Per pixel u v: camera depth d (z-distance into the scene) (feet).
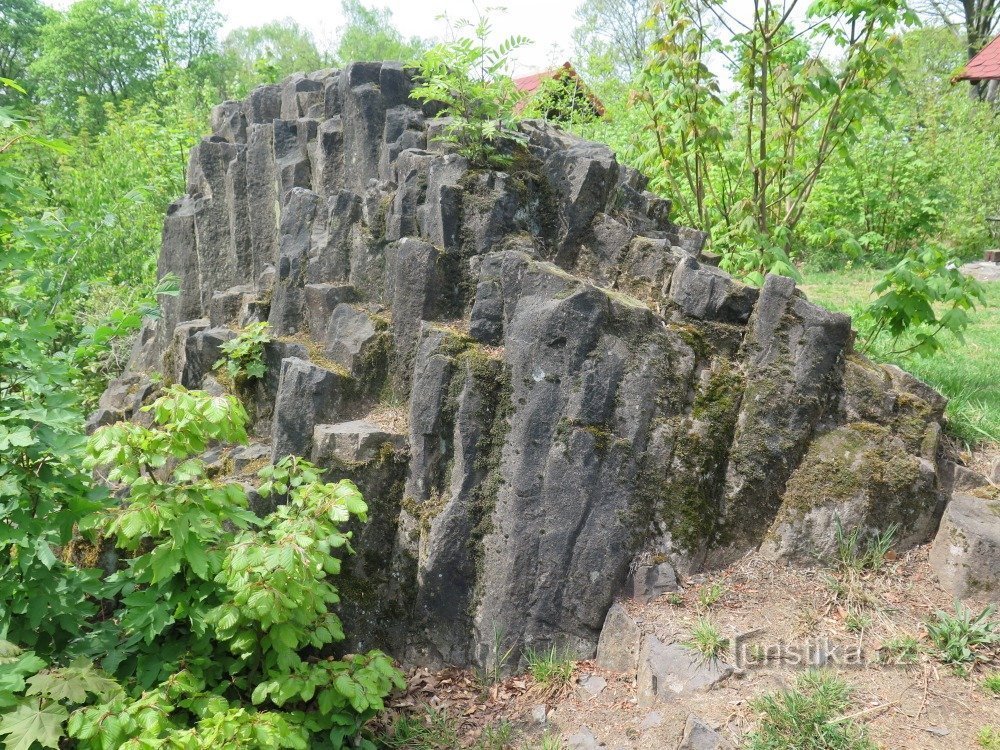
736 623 11.98
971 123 52.26
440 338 13.58
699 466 13.21
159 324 21.53
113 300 24.70
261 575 10.16
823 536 13.01
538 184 15.47
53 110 99.25
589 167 15.21
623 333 13.28
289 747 10.25
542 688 12.27
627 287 14.90
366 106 18.11
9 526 9.95
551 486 12.82
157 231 31.12
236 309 17.83
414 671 13.16
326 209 16.51
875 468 13.12
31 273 11.71
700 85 20.08
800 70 19.52
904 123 45.01
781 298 13.74
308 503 11.41
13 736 8.85
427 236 15.05
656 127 22.08
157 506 10.07
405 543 13.42
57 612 10.69
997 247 45.60
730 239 21.01
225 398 10.68
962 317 15.98
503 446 13.16
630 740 10.75
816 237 37.42
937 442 13.69
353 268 15.81
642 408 13.07
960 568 12.21
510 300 13.48
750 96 21.16
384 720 12.20
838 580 12.66
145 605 10.78
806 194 22.20
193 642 11.35
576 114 34.24
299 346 15.17
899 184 44.24
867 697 10.51
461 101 15.98
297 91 20.99
